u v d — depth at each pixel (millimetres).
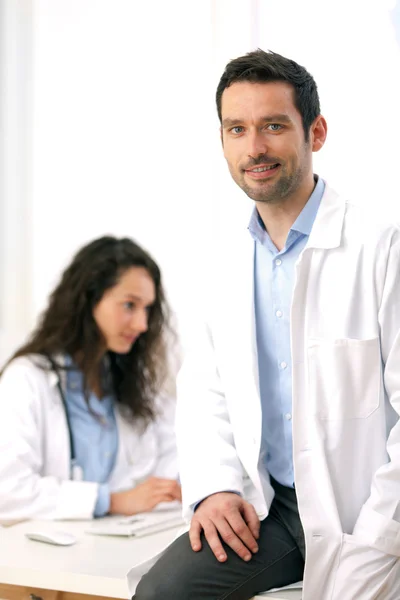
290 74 1416
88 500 1880
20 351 2125
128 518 1847
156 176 2521
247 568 1371
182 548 1403
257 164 1403
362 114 2172
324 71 2215
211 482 1444
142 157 2543
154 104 2520
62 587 1486
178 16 2467
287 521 1466
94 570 1495
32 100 2740
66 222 2668
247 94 1404
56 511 1875
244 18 2322
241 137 1427
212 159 2412
